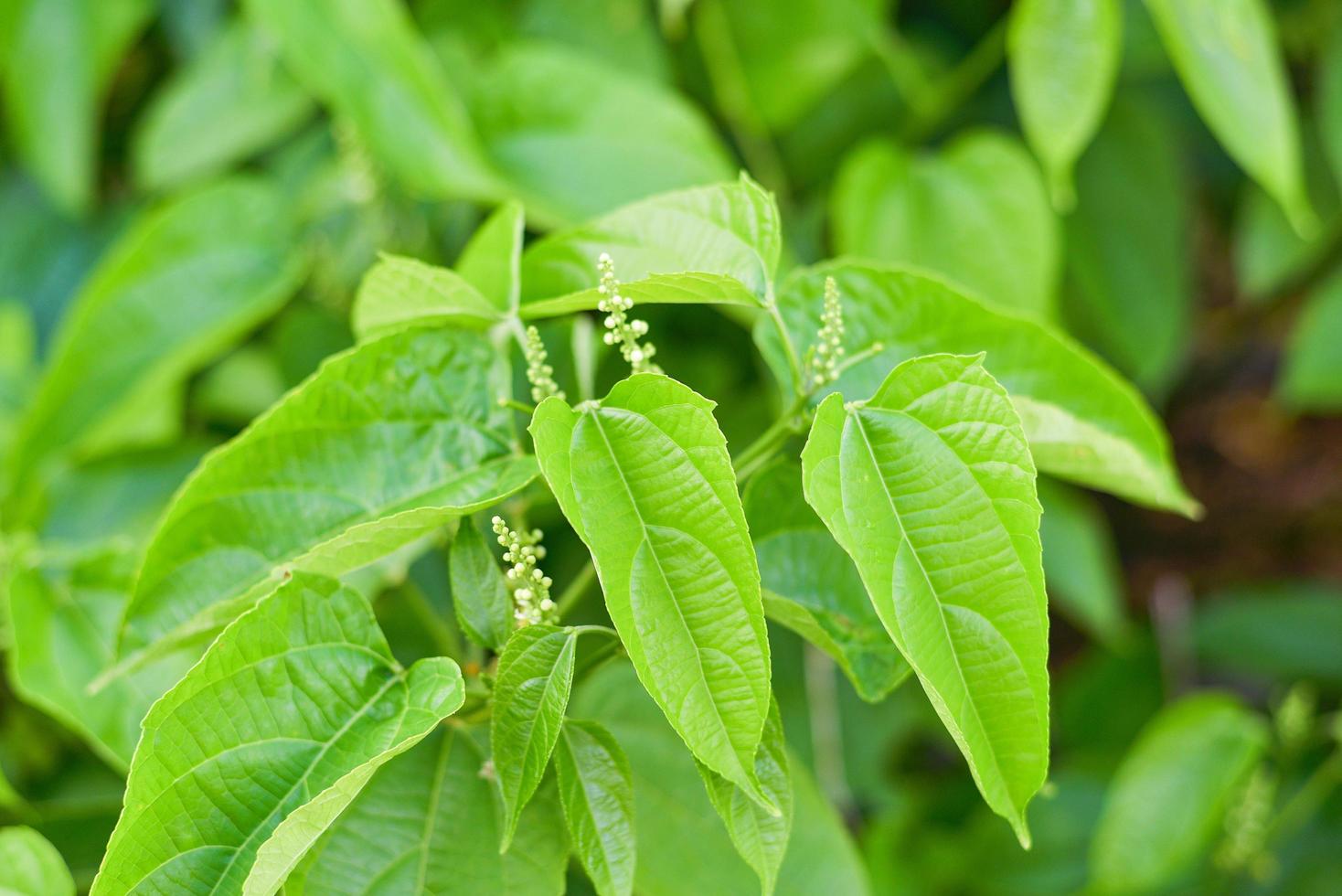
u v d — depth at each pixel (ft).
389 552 3.63
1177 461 8.15
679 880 3.77
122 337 4.43
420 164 4.34
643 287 3.57
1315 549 7.83
